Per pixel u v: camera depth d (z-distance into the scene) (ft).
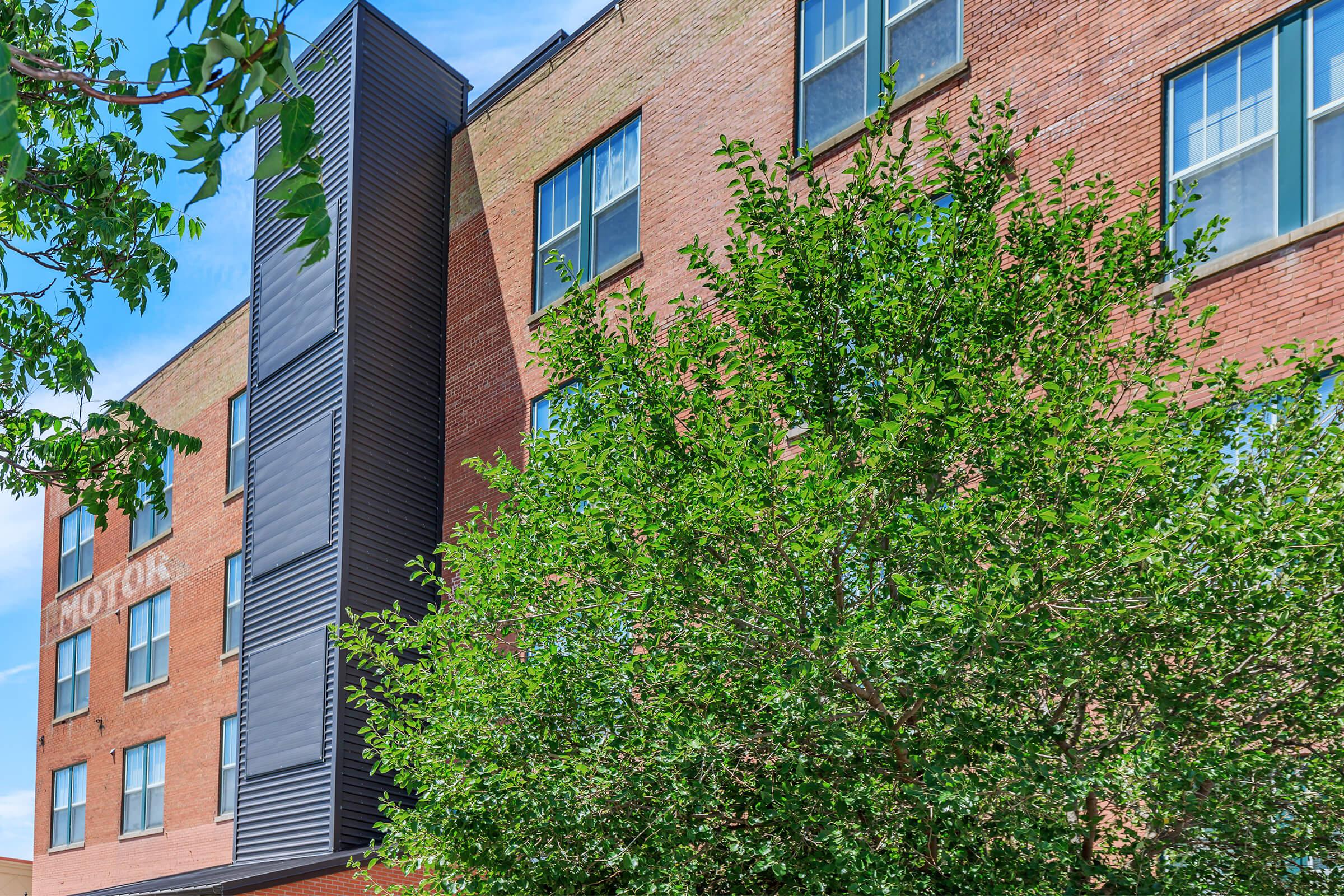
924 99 51.47
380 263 71.41
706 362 31.53
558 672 29.71
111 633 105.70
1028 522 25.52
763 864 26.50
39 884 108.17
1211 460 26.63
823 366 30.14
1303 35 41.39
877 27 54.24
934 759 25.53
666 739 27.12
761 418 28.84
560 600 30.71
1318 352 28.45
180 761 93.15
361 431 68.18
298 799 64.95
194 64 13.58
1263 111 42.06
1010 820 25.26
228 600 93.04
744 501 25.95
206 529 96.68
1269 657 25.88
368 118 72.43
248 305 97.40
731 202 58.54
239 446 96.02
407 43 75.87
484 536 32.99
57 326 34.88
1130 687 27.17
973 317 29.71
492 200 72.90
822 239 30.22
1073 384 28.48
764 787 26.48
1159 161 44.01
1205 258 31.27
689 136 61.62
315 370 70.95
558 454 30.96
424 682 32.48
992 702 26.50
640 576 27.99
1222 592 24.43
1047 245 30.96
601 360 32.09
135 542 105.50
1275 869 25.77
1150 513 24.43
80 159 32.71
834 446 28.35
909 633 24.54
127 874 96.22
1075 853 26.13
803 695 25.59
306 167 14.39
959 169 31.58
